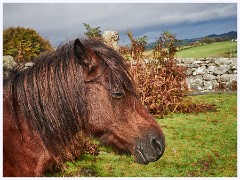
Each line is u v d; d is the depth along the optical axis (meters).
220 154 6.02
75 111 2.67
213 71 12.46
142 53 9.74
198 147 6.38
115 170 5.26
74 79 2.67
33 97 2.65
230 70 12.44
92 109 2.70
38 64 2.75
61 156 2.76
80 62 2.68
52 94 2.65
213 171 5.29
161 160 5.73
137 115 2.76
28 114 2.64
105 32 10.05
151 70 9.59
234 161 5.69
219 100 10.76
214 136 7.04
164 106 9.16
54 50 2.89
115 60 2.74
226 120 8.35
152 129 2.76
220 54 17.22
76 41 2.58
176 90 9.58
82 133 2.83
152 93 8.92
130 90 2.73
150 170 5.32
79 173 4.94
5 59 8.31
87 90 2.69
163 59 10.19
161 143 2.75
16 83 2.70
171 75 10.07
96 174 5.03
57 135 2.67
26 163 2.61
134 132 2.74
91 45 2.84
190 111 9.22
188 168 5.41
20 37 10.97
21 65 2.92
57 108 2.65
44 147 2.66
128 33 9.60
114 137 2.79
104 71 2.70
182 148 6.31
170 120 8.41
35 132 2.64
